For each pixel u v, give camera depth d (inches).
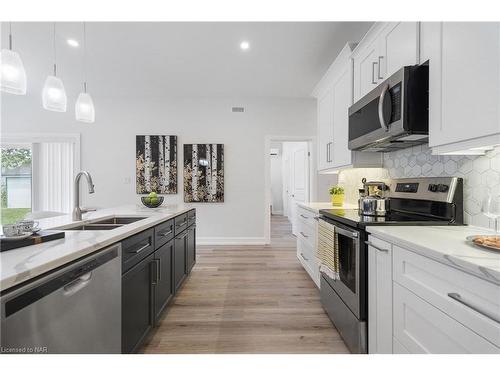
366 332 61.1
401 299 47.8
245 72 144.3
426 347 41.4
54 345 36.1
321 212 91.0
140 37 109.6
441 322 38.3
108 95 182.2
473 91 43.7
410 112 60.5
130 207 119.6
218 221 187.5
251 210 187.8
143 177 184.1
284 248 175.2
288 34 106.8
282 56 125.5
